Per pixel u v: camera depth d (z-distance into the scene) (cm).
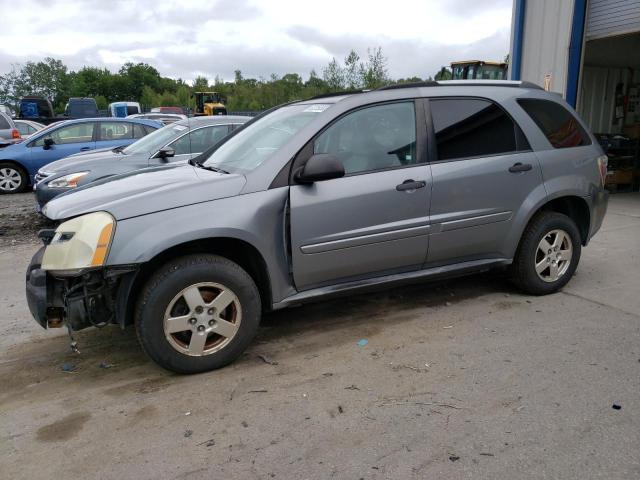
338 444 278
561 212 509
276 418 303
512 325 424
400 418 299
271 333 421
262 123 458
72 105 3566
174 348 344
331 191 379
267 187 367
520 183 450
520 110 463
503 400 314
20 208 1017
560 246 486
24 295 535
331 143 389
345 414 305
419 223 410
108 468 265
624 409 303
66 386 349
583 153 490
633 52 1133
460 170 423
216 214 348
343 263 392
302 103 455
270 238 365
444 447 272
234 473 258
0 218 925
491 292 500
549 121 480
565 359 364
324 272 388
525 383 333
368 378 345
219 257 354
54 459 273
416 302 479
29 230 838
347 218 384
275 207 366
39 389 346
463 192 425
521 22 1062
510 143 453
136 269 331
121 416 310
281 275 376
